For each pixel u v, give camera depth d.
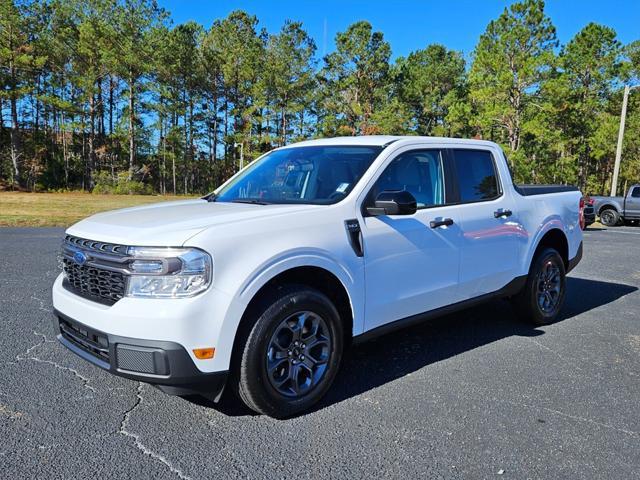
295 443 2.89
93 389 3.54
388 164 3.83
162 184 61.19
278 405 3.12
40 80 53.34
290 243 3.10
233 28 55.88
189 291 2.77
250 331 2.98
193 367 2.78
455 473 2.62
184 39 53.75
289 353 3.19
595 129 40.97
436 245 3.99
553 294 5.39
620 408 3.40
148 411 3.25
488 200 4.63
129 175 50.97
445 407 3.38
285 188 4.02
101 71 50.00
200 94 60.44
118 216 3.43
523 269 4.97
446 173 4.31
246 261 2.92
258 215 3.20
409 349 4.53
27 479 2.49
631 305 6.28
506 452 2.83
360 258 3.46
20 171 52.44
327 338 3.36
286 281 3.23
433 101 54.34
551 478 2.59
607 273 8.61
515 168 31.48
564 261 5.61
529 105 31.66
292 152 4.47
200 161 66.25
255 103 52.75
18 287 6.32
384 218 3.66
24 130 56.06
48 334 4.60
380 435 3.00
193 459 2.71
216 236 2.88
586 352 4.50
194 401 3.41
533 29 30.59
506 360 4.27
